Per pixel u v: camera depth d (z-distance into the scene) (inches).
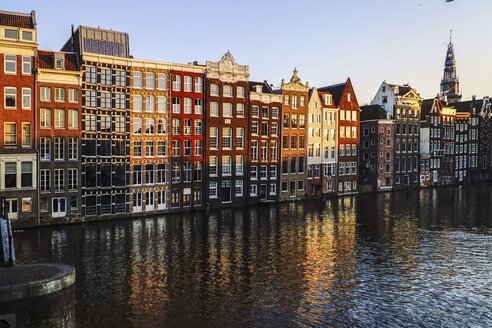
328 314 944.9
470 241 1628.9
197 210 2358.5
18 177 1761.8
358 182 3368.6
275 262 1334.9
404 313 954.7
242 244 1557.6
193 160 2330.2
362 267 1289.4
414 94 3663.9
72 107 1895.9
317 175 3016.7
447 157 4057.6
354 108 3253.0
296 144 2859.3
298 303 1005.8
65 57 1939.0
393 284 1141.1
